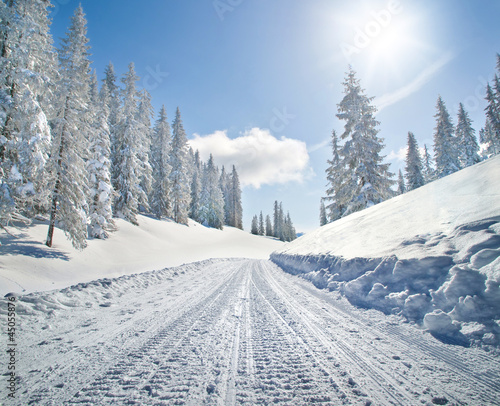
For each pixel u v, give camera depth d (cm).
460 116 2795
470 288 305
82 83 1416
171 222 3422
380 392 201
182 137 3772
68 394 206
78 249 1421
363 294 460
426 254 403
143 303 551
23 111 1136
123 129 2606
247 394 202
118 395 204
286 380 223
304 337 325
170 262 1720
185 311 470
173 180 3641
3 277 830
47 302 481
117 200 2517
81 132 1446
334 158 2225
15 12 1173
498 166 545
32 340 331
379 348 282
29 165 1157
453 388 200
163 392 207
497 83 2561
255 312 453
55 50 1315
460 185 593
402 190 3847
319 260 786
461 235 397
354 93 1656
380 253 508
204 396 200
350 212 1581
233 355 277
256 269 1296
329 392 203
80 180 1405
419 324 328
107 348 303
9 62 1141
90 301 545
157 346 306
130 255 1761
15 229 1330
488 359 234
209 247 3031
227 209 6462
